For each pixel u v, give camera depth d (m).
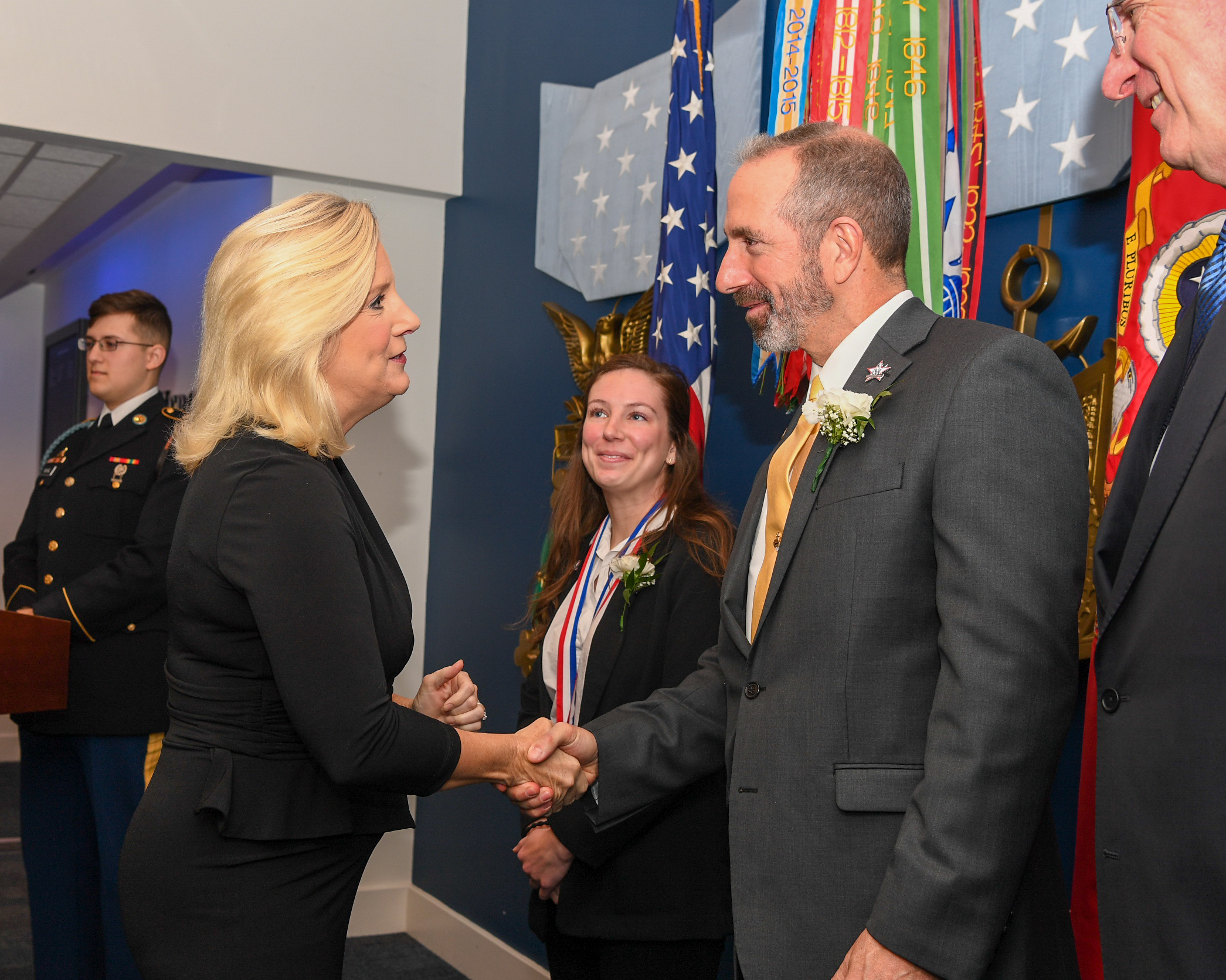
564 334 3.23
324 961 1.36
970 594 1.17
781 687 1.35
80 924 2.86
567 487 2.33
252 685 1.34
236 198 4.24
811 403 1.35
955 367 1.28
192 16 3.62
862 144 1.41
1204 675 0.98
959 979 1.11
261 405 1.39
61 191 5.14
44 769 2.85
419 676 4.12
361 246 1.46
